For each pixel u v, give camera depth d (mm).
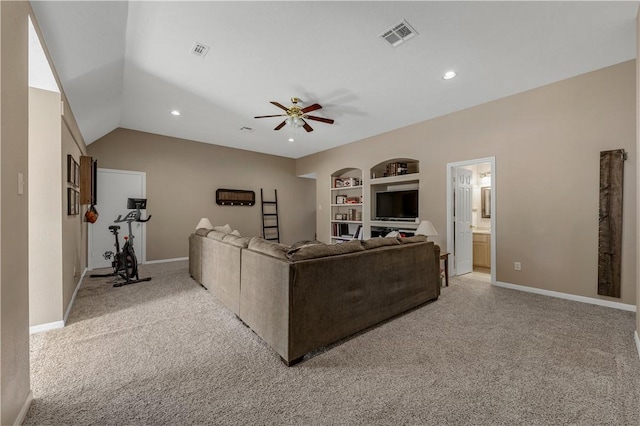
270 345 2043
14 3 1366
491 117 3830
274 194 7371
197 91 3543
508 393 1578
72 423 1363
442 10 2131
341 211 6676
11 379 1279
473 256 5293
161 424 1359
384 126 4930
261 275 2154
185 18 2209
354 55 2734
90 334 2332
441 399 1533
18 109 1397
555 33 2406
